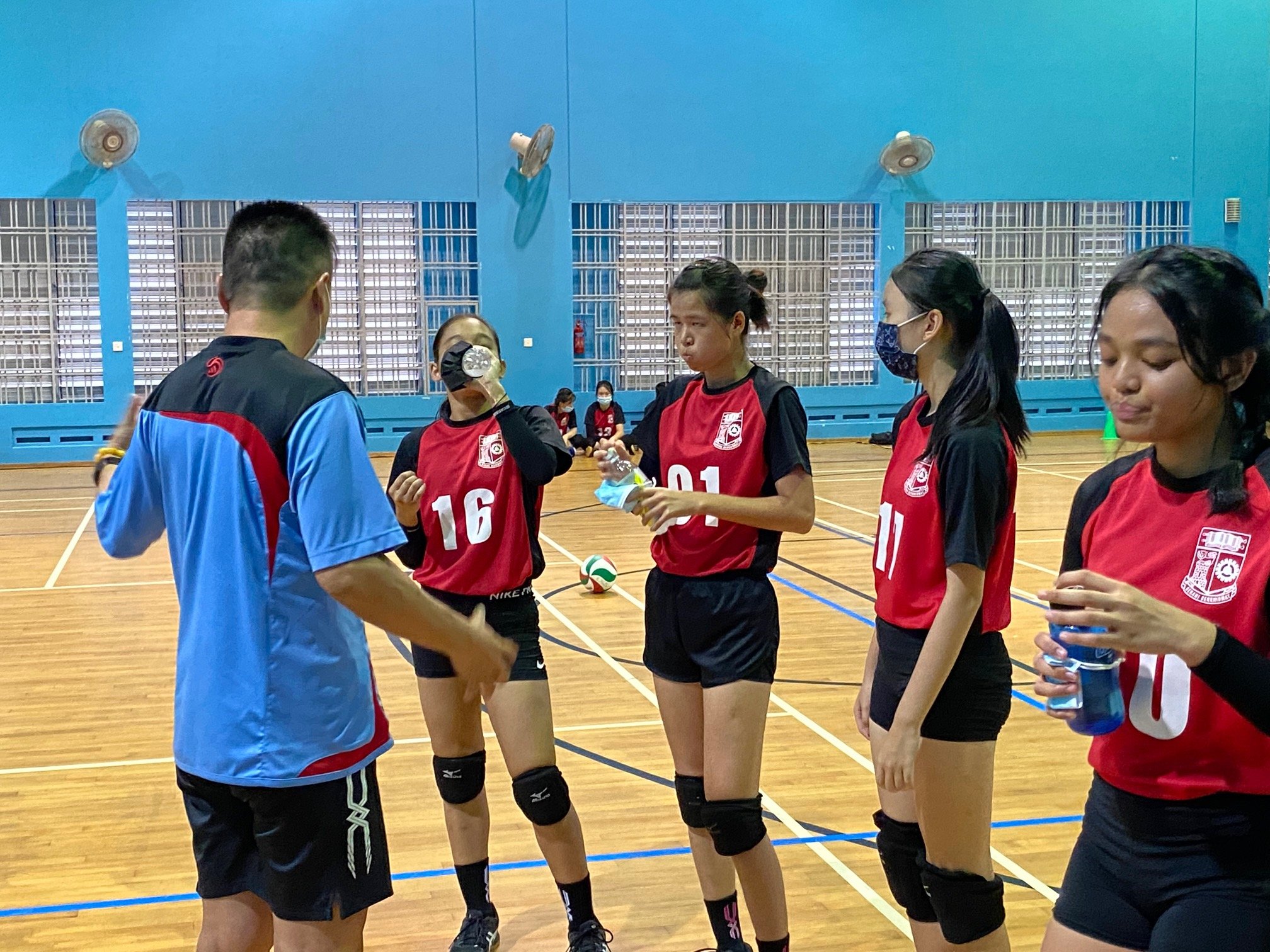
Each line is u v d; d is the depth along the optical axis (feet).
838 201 53.67
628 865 11.94
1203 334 5.09
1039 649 5.70
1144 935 5.57
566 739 15.94
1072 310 56.59
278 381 6.53
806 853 12.12
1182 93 56.03
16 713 17.22
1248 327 5.13
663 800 13.73
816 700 17.56
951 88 54.03
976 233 55.36
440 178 50.16
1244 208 57.00
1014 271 55.88
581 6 50.62
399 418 50.85
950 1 53.57
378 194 49.67
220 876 7.04
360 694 6.88
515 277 51.21
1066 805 13.34
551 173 51.01
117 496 7.08
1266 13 56.08
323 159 49.14
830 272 54.34
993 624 7.49
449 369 9.94
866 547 30.22
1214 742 5.33
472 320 10.55
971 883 7.52
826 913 10.80
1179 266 5.18
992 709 7.53
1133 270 5.32
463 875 10.23
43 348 48.01
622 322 53.06
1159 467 5.65
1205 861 5.34
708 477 9.66
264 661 6.54
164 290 48.62
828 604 23.91
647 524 9.01
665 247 52.95
